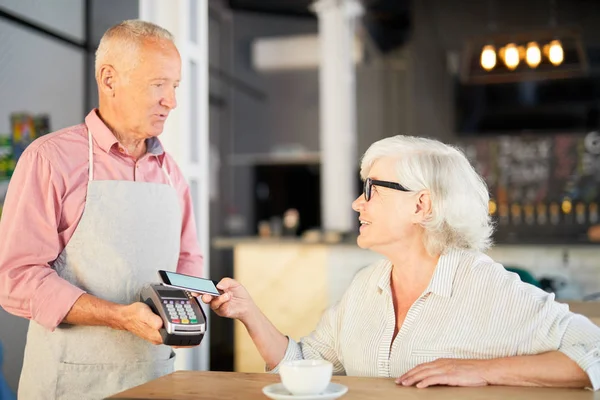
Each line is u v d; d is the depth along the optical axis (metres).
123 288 1.84
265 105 7.77
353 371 1.68
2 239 1.75
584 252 4.52
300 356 1.77
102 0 3.36
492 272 1.58
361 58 7.18
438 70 6.85
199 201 3.04
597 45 6.38
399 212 1.61
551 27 5.04
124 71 1.80
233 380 1.50
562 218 6.35
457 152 1.65
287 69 7.73
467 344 1.54
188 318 1.54
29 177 1.76
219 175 7.54
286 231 6.81
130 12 3.19
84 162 1.84
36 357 1.82
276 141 7.71
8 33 3.36
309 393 1.28
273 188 7.71
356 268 4.75
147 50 1.80
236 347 4.76
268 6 7.36
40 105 3.49
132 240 1.86
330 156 7.23
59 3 3.51
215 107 7.46
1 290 1.73
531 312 1.52
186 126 2.91
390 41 7.02
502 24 6.61
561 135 6.55
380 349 1.62
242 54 7.75
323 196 7.53
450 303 1.58
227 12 7.61
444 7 6.78
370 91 7.16
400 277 1.67
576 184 6.52
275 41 7.70
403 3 6.86
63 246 1.82
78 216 1.81
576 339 1.45
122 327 1.65
